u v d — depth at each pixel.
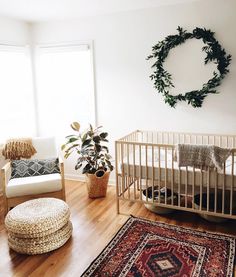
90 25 3.90
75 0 3.15
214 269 2.25
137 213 3.26
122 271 2.26
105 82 3.98
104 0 3.17
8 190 3.10
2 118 4.04
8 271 2.30
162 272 2.24
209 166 2.71
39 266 2.35
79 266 2.34
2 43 3.83
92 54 3.97
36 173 3.42
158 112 3.73
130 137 3.64
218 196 3.10
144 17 3.58
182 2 3.33
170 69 3.54
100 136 3.63
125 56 3.79
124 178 3.30
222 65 3.24
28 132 4.46
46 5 3.33
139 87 3.78
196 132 3.57
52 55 4.27
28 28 4.25
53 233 2.54
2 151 3.73
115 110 4.00
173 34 3.47
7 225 2.54
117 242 2.65
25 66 4.27
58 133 4.48
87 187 3.76
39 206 2.75
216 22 3.24
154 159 3.26
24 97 4.34
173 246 2.57
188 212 3.24
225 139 3.41
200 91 3.40
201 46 3.34
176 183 3.29
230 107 3.35
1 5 3.31
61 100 4.36
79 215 3.24
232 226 2.91
